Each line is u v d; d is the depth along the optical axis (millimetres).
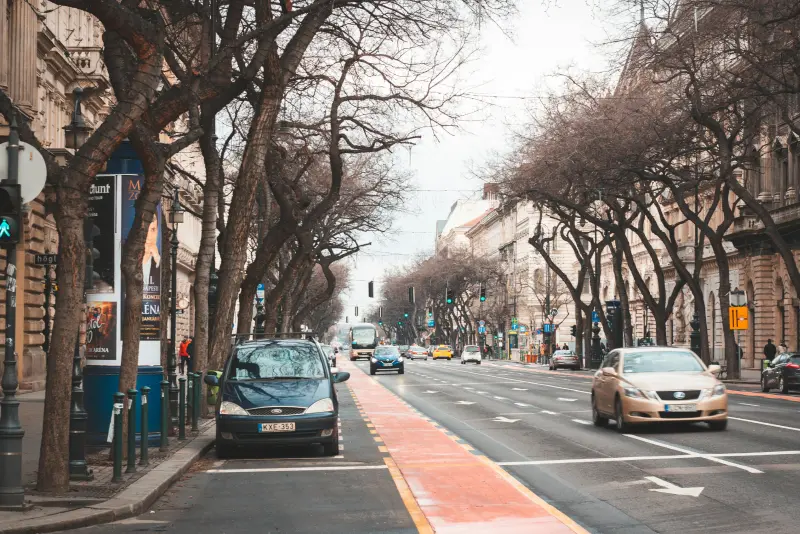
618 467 15078
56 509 11000
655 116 42250
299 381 18109
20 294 33031
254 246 57281
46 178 11375
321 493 12984
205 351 24453
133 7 12969
